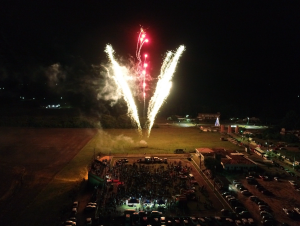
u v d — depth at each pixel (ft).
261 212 137.90
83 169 201.77
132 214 134.72
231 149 265.54
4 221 130.11
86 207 139.64
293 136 303.07
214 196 158.10
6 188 167.12
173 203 146.72
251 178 182.29
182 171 193.67
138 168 200.64
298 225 129.49
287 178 189.37
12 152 245.86
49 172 195.21
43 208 142.51
